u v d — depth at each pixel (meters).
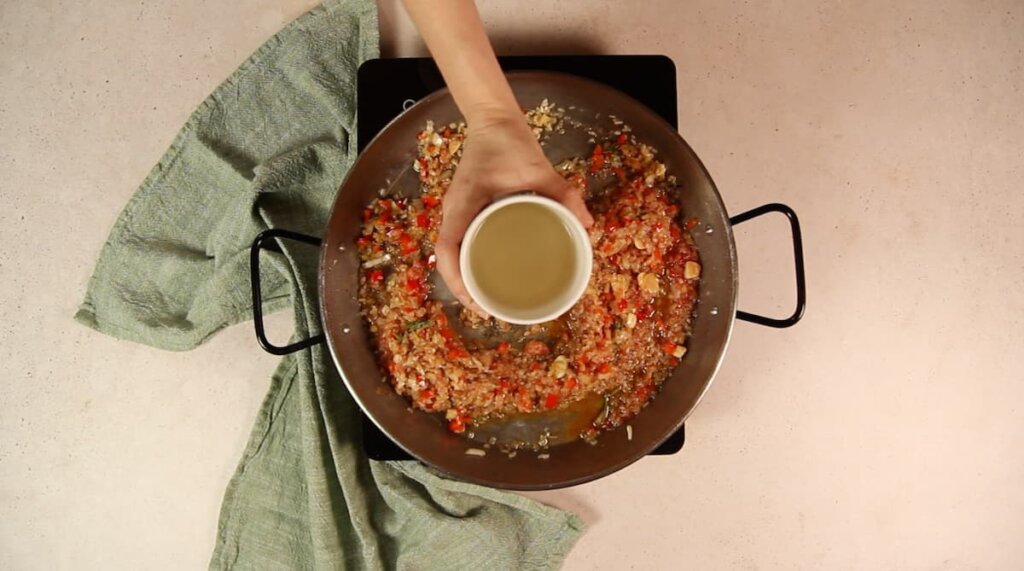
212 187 1.10
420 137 0.99
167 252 1.09
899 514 1.15
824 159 1.14
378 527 1.08
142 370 1.12
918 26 1.15
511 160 0.79
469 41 0.76
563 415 1.00
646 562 1.14
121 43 1.12
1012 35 1.15
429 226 0.99
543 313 0.80
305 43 1.09
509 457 0.99
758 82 1.14
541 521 1.11
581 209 0.80
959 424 1.14
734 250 0.90
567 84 0.94
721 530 1.14
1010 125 1.15
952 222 1.14
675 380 1.00
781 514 1.14
